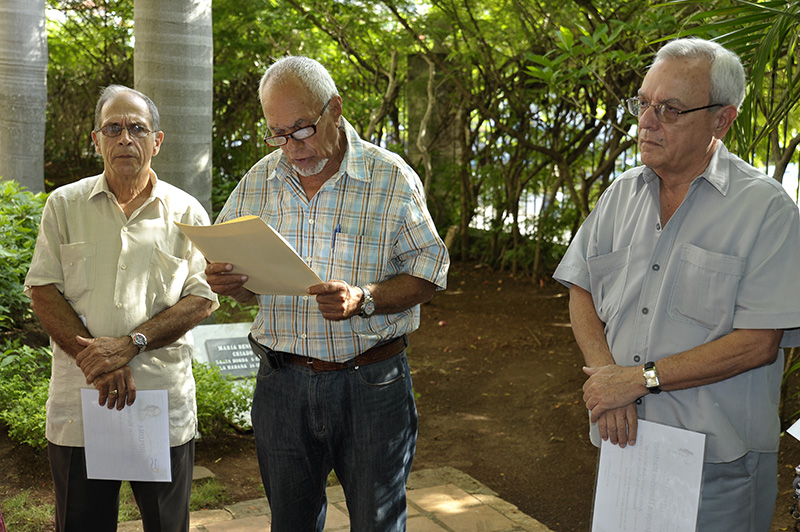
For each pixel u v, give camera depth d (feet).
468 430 16.89
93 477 8.91
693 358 6.99
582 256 8.30
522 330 24.02
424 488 13.53
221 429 15.39
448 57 28.58
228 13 28.68
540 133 30.68
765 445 7.27
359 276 8.23
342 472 8.59
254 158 36.22
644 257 7.55
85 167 46.39
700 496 6.98
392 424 8.38
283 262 7.25
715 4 16.14
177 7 17.02
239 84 35.60
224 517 12.16
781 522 12.04
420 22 28.99
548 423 17.10
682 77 6.97
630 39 21.63
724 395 7.19
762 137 11.07
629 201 7.91
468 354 21.95
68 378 9.03
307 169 8.07
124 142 8.86
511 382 19.76
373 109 30.83
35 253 9.14
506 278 30.81
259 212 8.71
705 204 7.27
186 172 17.61
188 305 9.16
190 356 9.54
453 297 28.07
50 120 47.78
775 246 6.95
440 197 34.04
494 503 12.97
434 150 33.22
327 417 8.29
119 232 9.06
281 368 8.45
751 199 7.07
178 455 9.25
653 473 7.13
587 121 27.53
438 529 11.95
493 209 32.83
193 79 17.43
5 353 16.06
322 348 8.16
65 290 9.09
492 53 29.99
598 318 8.11
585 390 7.50
